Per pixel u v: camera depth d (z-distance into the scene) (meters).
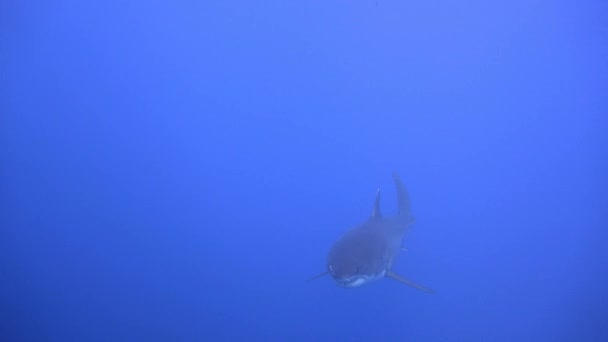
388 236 7.27
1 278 13.04
